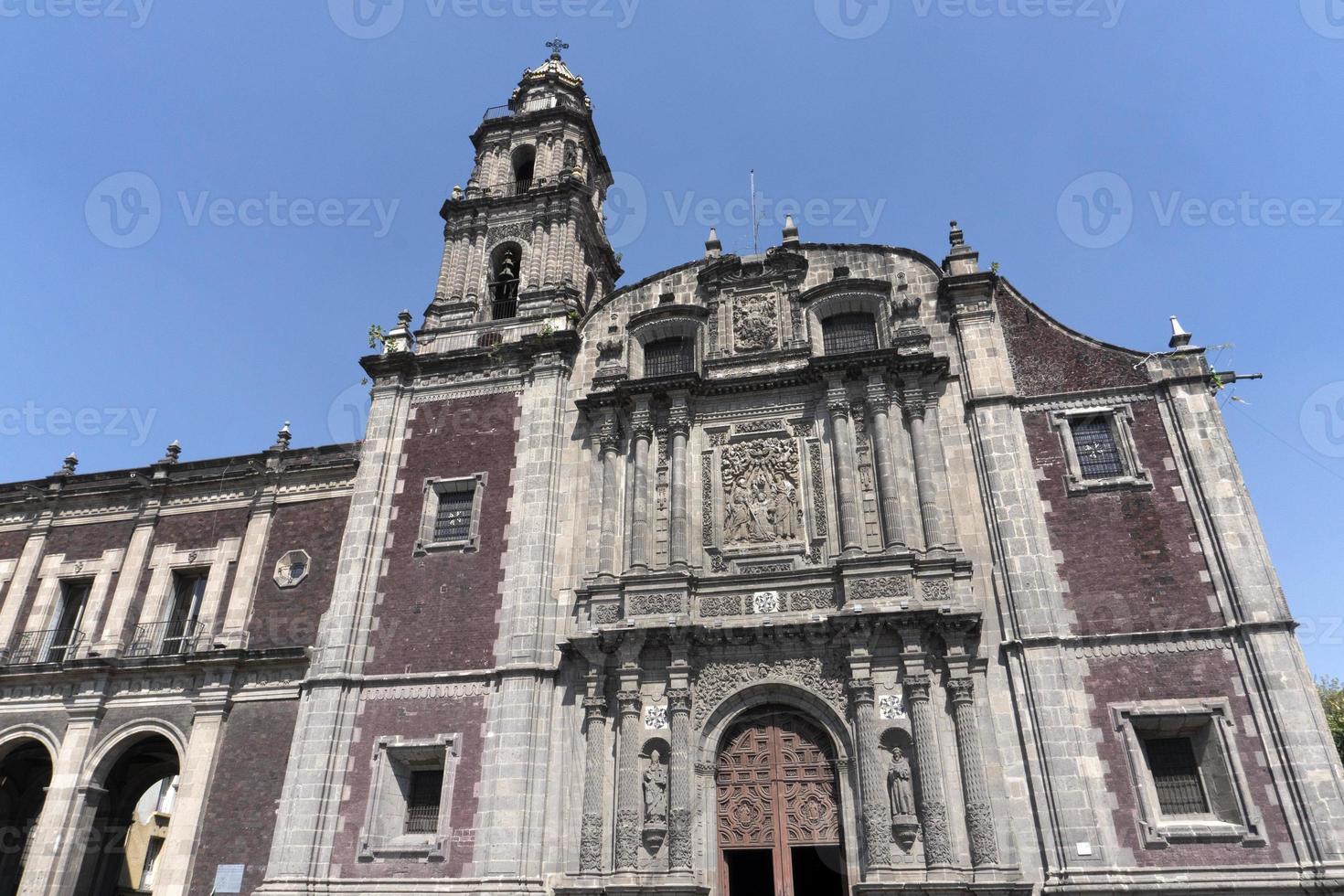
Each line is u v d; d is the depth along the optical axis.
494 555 28.12
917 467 26.33
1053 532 24.86
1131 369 26.61
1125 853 20.78
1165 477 24.91
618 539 27.53
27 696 31.72
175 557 33.75
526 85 42.66
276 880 24.09
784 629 24.30
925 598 24.23
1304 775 20.52
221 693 29.48
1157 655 22.75
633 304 32.41
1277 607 22.42
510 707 25.22
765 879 28.81
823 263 31.03
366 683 26.84
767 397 28.75
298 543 32.41
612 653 25.33
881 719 23.16
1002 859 21.27
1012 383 27.22
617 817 23.36
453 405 31.64
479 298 35.06
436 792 25.89
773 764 24.17
